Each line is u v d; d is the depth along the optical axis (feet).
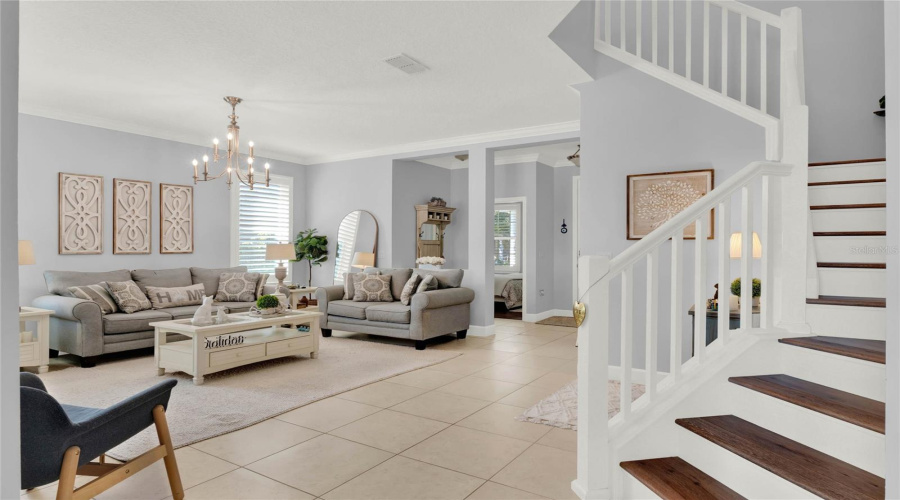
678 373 7.29
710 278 12.80
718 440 6.22
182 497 7.16
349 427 10.12
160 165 19.58
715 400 7.15
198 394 12.15
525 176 25.82
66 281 16.02
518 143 19.54
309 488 7.55
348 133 20.03
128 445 9.04
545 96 15.30
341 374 14.24
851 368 6.46
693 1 14.28
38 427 5.41
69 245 16.99
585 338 6.72
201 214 20.99
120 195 18.31
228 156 15.46
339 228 24.66
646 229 13.44
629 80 13.69
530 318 25.39
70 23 10.28
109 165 18.07
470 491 7.49
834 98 13.34
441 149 21.47
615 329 13.84
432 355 16.96
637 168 13.60
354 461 8.52
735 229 12.42
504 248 28.17
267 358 14.71
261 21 10.27
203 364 13.06
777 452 5.85
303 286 25.53
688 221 7.24
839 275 8.42
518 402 11.81
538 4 9.66
